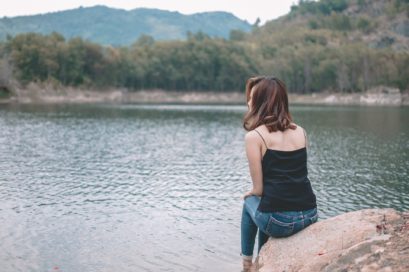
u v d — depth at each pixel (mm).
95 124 71688
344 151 43906
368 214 6141
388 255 4938
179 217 19656
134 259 14445
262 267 5918
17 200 22344
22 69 167375
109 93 189875
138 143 48938
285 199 5758
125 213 20219
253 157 5750
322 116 97500
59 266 13727
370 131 64438
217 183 27859
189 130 65375
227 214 20234
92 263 14039
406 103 186250
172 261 14312
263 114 5855
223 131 64438
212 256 14789
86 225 18188
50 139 50469
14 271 13250
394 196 25016
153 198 23422
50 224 18203
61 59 178375
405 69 196125
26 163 34281
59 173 30375
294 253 5746
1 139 49406
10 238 16234
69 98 169625
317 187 27359
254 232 6422
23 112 97000
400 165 35875
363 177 30672
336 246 5516
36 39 175750
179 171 32156
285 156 5773
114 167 33344
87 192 24578
